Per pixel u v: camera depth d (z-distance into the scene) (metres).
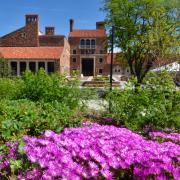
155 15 26.97
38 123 7.44
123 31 28.59
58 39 70.56
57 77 14.09
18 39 70.12
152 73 10.32
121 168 3.93
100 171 3.71
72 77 14.05
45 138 4.30
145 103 8.78
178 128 8.32
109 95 9.84
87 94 12.95
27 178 3.55
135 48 28.66
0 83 15.81
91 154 3.87
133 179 3.83
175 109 8.46
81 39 80.25
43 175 3.50
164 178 3.61
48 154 3.80
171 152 4.29
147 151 4.35
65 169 3.59
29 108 10.41
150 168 3.72
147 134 7.36
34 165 3.66
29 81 14.30
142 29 28.59
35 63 62.59
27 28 70.19
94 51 80.06
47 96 13.42
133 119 8.76
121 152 4.20
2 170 3.78
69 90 12.92
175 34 27.42
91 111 11.59
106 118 9.49
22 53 63.75
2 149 4.38
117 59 32.59
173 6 27.53
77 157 3.87
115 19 28.72
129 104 9.03
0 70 49.19
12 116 8.09
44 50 64.94
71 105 12.37
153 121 8.43
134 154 4.18
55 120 7.76
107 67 79.94
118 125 9.13
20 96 14.68
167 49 25.66
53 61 62.03
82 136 4.55
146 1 27.38
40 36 70.62
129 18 28.47
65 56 70.88
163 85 9.13
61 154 3.79
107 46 30.44
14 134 6.79
